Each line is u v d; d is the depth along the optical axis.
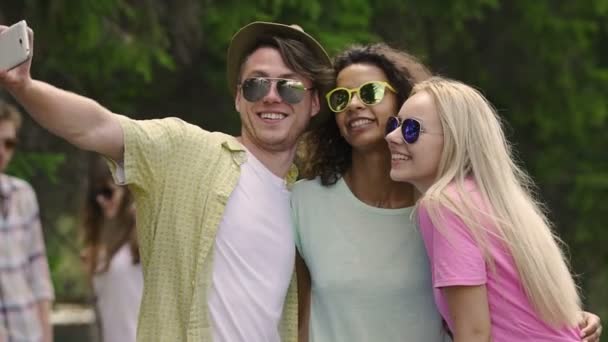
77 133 4.70
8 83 4.44
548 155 15.83
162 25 11.67
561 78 15.35
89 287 8.36
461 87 4.93
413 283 5.21
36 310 7.32
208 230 4.89
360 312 5.21
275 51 5.24
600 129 16.17
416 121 4.91
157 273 4.93
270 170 5.23
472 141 4.82
